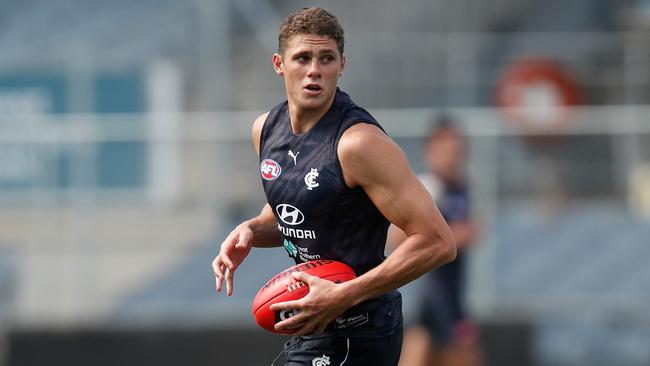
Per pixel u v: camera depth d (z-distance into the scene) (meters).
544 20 50.84
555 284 34.62
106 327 34.94
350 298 14.18
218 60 47.31
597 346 34.34
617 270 34.91
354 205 14.53
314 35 14.15
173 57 49.31
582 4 50.69
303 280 14.35
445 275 29.80
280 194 14.80
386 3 53.00
